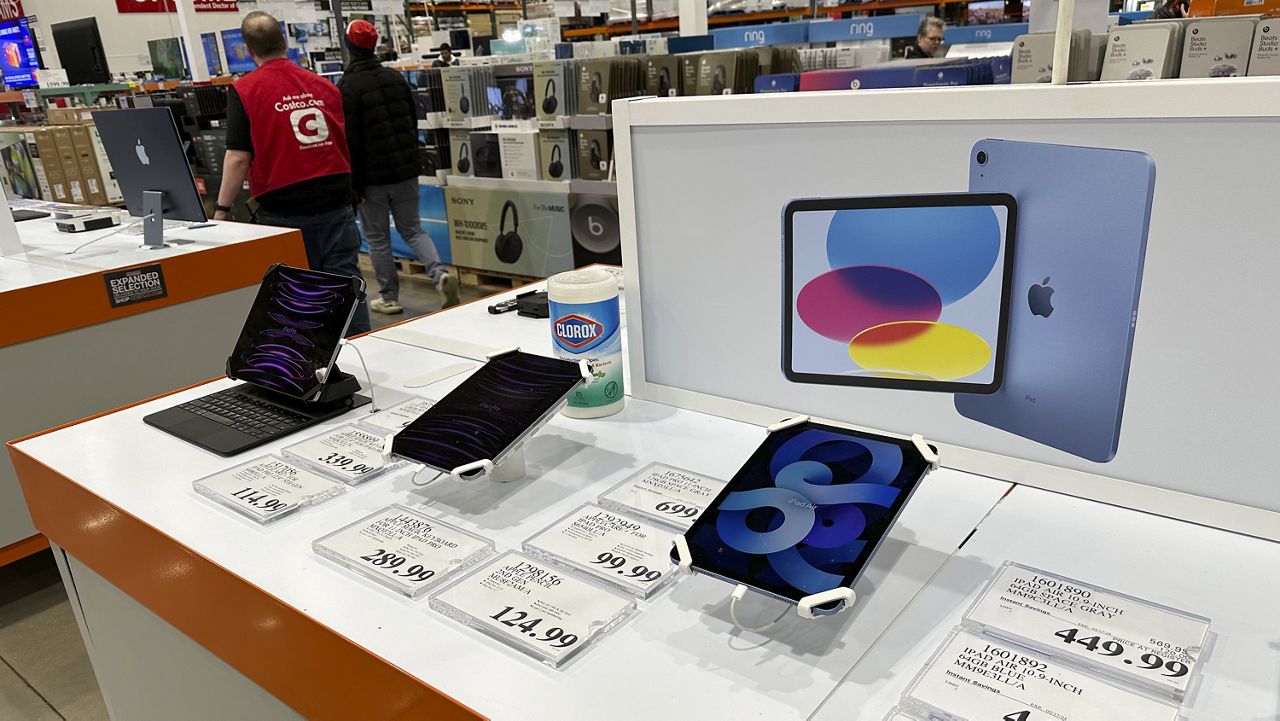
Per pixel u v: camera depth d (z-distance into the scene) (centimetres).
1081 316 88
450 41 646
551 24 546
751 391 117
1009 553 84
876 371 104
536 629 75
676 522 90
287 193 358
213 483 107
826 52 470
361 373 146
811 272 104
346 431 120
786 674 70
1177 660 66
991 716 62
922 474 84
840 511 80
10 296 218
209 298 269
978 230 92
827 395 109
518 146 463
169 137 261
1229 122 75
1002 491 97
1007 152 87
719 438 115
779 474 87
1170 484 88
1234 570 80
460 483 106
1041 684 65
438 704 69
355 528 94
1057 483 95
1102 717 62
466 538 91
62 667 204
